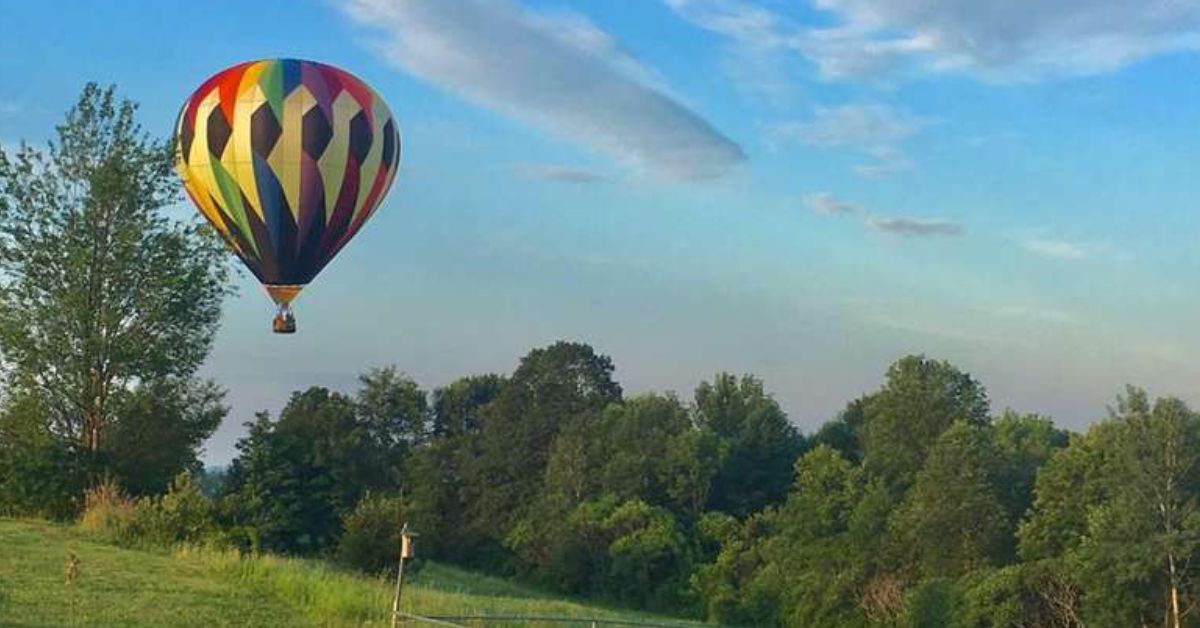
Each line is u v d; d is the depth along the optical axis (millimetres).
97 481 35688
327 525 76250
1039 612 58344
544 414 96625
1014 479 70375
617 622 26578
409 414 101938
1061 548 60938
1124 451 58031
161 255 35906
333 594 23469
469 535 93188
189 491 32250
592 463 90000
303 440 78562
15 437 35719
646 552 77750
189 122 31828
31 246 34969
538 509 86750
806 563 72500
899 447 79562
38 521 33094
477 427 110188
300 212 31109
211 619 21188
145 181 35688
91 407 36250
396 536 35094
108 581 23625
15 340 34938
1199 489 57344
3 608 19969
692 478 86312
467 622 22938
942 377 86062
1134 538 56188
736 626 72688
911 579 68125
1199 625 55625
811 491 75500
